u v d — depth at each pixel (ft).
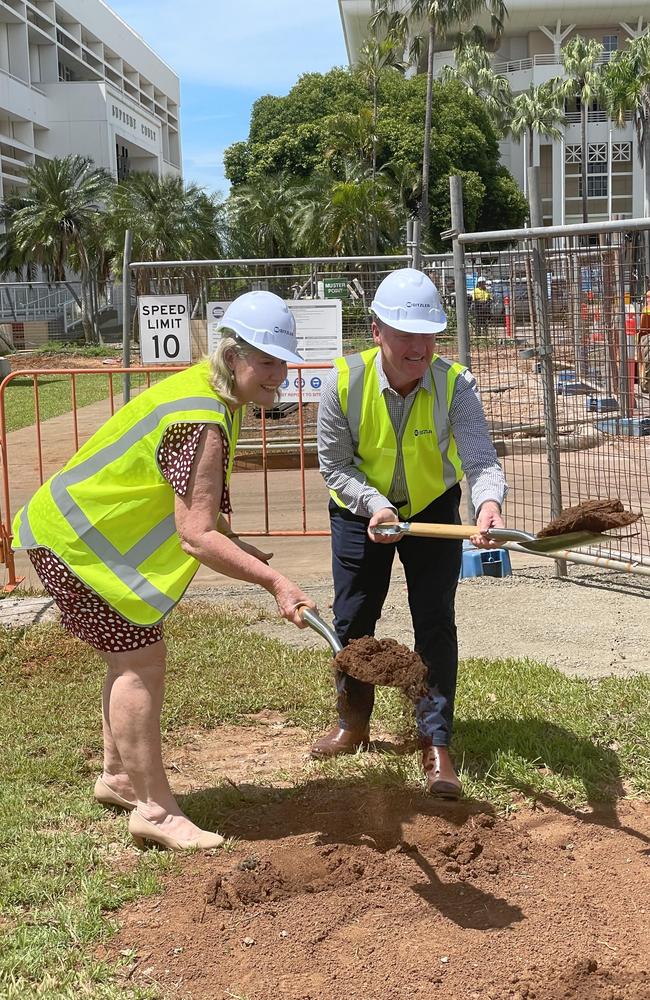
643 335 24.41
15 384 86.33
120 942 9.55
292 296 38.27
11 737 14.55
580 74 213.66
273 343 10.37
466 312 22.56
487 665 16.60
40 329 150.71
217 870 10.78
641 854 10.98
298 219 160.76
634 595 20.93
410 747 13.87
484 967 9.00
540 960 9.06
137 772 11.32
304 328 33.63
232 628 19.47
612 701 14.88
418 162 170.71
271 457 39.63
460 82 184.85
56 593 10.99
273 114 187.32
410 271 11.84
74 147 234.79
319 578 23.56
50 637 19.21
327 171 169.58
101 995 8.68
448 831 11.43
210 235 164.55
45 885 10.52
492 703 15.03
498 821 11.69
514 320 25.26
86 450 11.15
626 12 248.11
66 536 10.76
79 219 166.20
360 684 13.52
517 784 12.59
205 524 10.39
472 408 12.52
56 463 43.55
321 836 11.43
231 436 10.82
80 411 63.62
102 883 10.51
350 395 12.28
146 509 10.82
